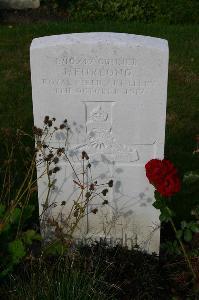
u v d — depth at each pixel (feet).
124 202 11.85
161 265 11.74
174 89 19.76
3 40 23.47
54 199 11.80
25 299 10.07
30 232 11.13
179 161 15.85
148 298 10.62
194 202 14.05
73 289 10.02
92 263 10.87
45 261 11.14
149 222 12.01
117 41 10.18
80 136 11.12
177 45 23.11
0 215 11.04
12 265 10.51
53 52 10.24
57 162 11.03
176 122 17.79
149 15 26.84
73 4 27.25
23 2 28.12
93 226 12.14
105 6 26.78
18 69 21.02
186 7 26.43
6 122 17.46
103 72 10.41
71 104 10.77
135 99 10.65
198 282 10.70
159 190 9.78
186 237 10.78
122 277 11.08
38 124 11.00
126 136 11.06
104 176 11.59
